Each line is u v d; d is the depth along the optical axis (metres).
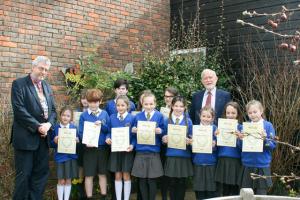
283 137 6.08
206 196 5.05
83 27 7.63
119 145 5.32
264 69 6.70
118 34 8.12
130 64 7.99
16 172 5.19
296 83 6.27
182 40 8.37
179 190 5.31
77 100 6.97
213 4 8.10
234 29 7.70
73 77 7.03
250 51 7.18
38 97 5.19
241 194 2.77
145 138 5.19
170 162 5.11
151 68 7.53
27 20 6.90
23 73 6.84
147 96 5.34
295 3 6.68
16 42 6.77
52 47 7.21
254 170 4.64
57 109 6.41
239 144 4.82
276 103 6.30
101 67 7.62
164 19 8.88
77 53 7.52
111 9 8.03
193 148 4.94
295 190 5.88
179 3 8.79
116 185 5.54
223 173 4.88
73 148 5.37
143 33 8.52
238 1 7.64
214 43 8.05
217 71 7.58
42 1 7.09
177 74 7.51
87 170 5.53
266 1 7.14
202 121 5.02
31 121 5.00
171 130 5.09
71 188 6.00
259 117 4.70
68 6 7.42
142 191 5.27
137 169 5.22
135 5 8.41
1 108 5.96
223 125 4.87
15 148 5.08
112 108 5.92
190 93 7.23
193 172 5.13
